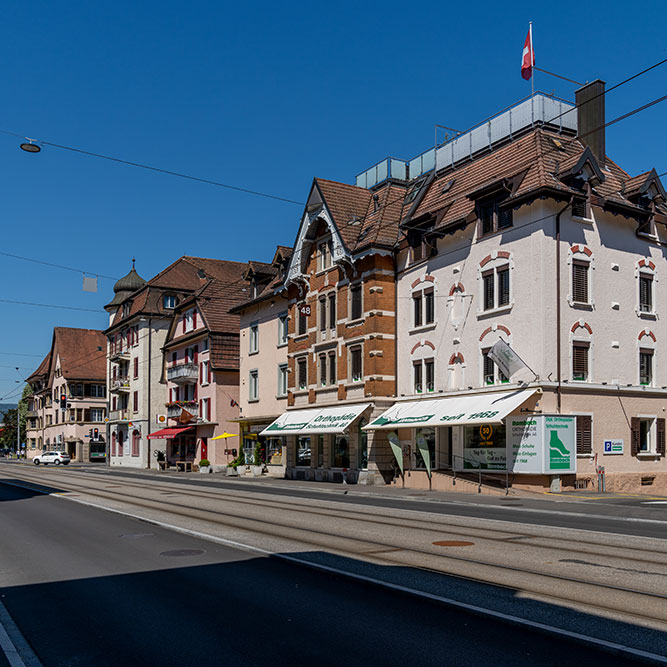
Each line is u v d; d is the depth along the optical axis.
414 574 10.31
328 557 11.89
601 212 28.64
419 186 35.94
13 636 7.80
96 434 86.06
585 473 26.78
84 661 6.91
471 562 11.21
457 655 6.66
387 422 31.66
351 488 30.97
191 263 68.31
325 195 37.34
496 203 28.70
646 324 29.64
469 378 29.48
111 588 10.07
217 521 17.41
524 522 16.77
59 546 14.13
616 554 11.86
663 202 30.42
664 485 29.12
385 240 34.28
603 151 31.05
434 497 25.12
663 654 6.47
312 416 37.50
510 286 27.61
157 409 63.34
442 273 31.41
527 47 31.03
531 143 29.39
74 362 88.50
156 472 53.44
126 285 77.62
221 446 52.25
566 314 26.94
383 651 6.84
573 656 6.57
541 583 9.57
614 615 7.88
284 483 35.75
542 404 25.98
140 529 16.38
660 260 30.64
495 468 27.77
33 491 29.78
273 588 9.74
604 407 27.62
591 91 31.23
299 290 40.78
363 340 34.41
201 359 55.28
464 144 34.16
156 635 7.68
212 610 8.63
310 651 6.91
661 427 29.47
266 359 45.66
